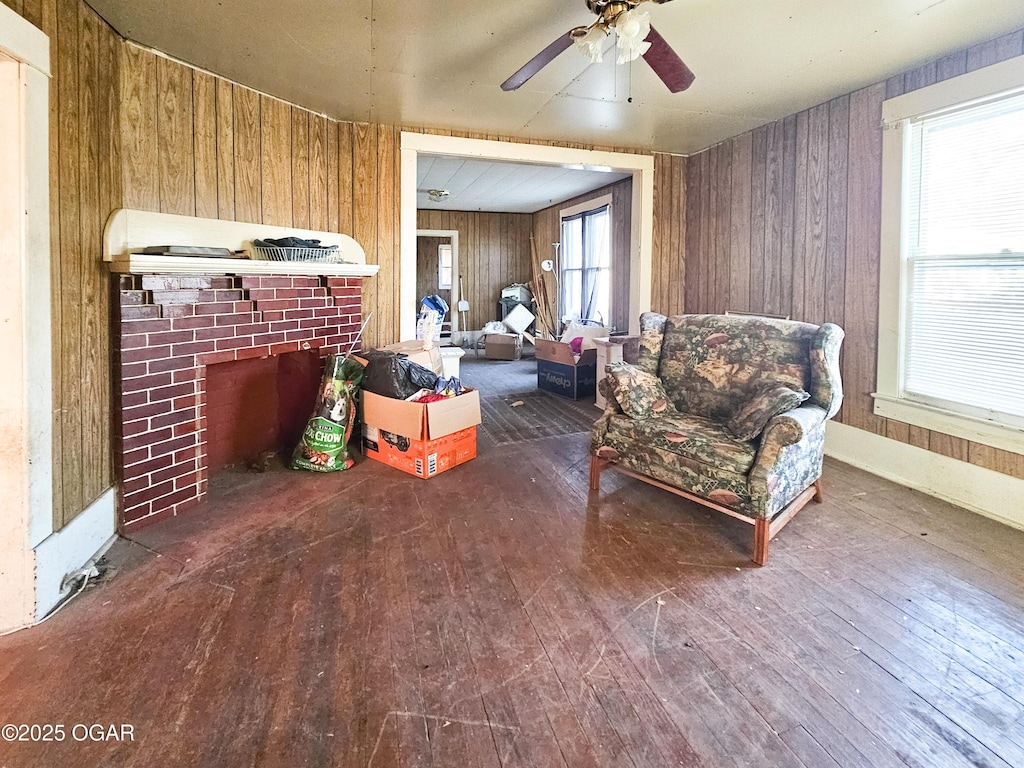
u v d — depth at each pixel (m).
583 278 7.60
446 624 1.84
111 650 1.68
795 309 3.80
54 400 1.95
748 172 4.16
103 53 2.33
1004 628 1.82
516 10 2.36
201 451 2.77
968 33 2.57
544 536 2.49
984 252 2.72
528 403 5.24
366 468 3.34
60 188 1.99
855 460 3.43
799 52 2.77
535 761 1.31
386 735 1.38
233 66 2.89
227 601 1.95
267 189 3.33
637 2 1.93
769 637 1.78
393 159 3.99
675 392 3.06
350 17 2.41
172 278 2.54
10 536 1.75
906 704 1.49
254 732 1.38
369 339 4.05
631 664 1.65
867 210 3.26
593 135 4.23
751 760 1.31
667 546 2.40
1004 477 2.65
